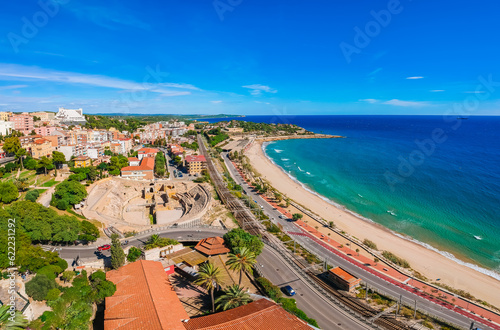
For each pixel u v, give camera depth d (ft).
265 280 279.28
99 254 323.98
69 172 561.84
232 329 191.93
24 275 232.12
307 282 306.76
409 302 294.46
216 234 408.87
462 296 317.01
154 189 650.02
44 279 211.41
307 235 459.73
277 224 497.46
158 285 245.65
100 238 370.94
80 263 299.17
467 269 385.70
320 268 352.08
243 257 258.37
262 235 433.89
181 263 313.53
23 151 545.03
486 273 377.71
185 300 259.60
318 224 514.68
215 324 197.36
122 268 274.77
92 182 556.51
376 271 360.48
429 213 566.77
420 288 327.47
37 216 325.83
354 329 240.94
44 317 193.57
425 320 264.72
